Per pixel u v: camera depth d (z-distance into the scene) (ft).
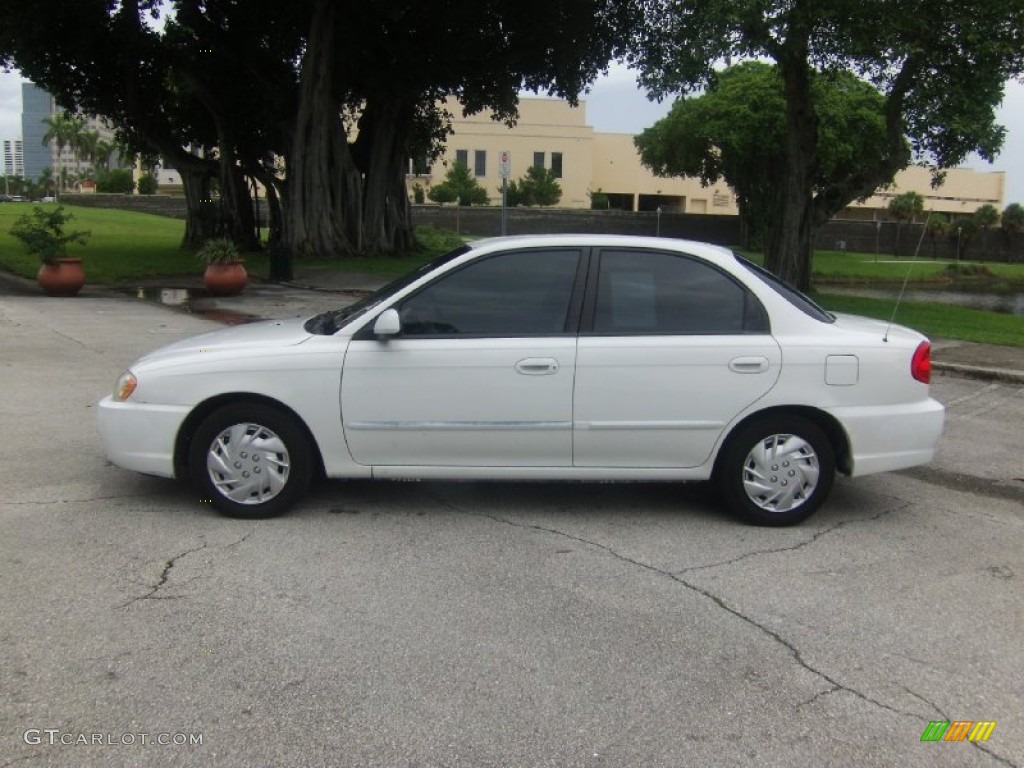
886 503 19.77
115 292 61.77
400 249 101.24
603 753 10.07
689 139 176.04
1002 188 279.28
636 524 17.78
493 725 10.57
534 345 16.96
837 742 10.39
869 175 68.95
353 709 10.82
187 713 10.66
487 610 13.64
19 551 15.51
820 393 17.22
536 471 17.39
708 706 11.10
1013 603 14.37
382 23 87.61
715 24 50.31
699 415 17.17
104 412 17.43
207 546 15.97
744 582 14.97
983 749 10.34
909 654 12.58
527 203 245.65
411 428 17.06
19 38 83.71
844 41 53.52
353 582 14.56
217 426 17.16
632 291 17.43
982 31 52.19
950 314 64.08
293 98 94.84
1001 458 23.98
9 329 41.47
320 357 16.96
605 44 83.92
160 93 101.35
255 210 111.34
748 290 17.52
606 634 12.94
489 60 91.30
